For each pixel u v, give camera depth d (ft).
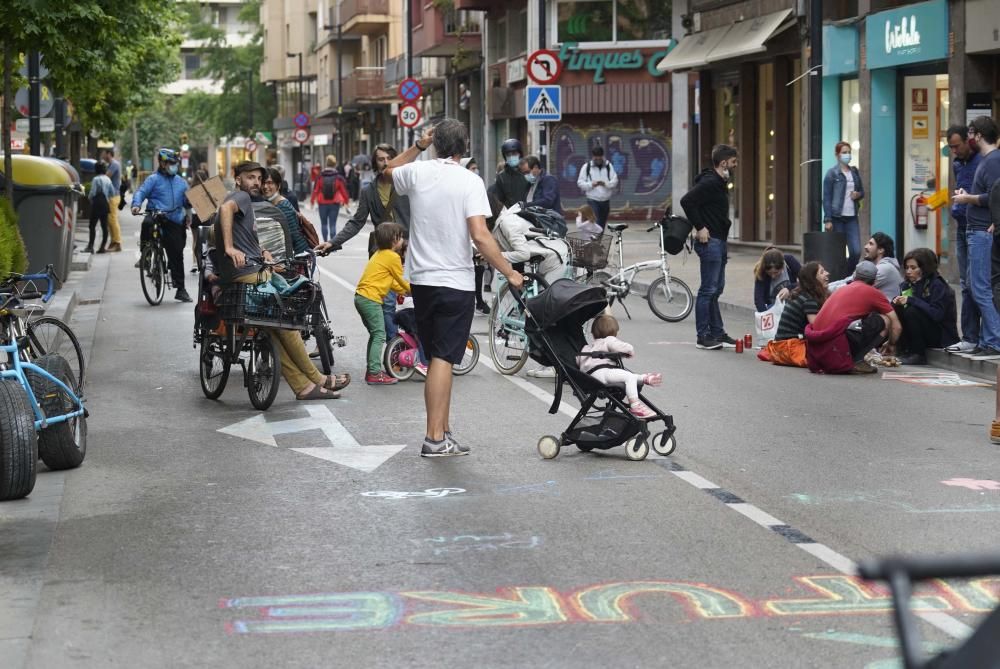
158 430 34.30
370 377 41.70
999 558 8.55
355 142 272.10
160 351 50.29
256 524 24.36
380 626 18.45
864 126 78.18
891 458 30.01
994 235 37.93
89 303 67.82
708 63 97.50
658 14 141.69
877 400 38.32
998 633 7.86
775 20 89.04
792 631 18.10
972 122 44.42
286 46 323.78
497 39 163.84
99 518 24.94
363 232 137.18
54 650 17.57
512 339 43.39
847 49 80.07
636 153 144.77
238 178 40.34
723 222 49.96
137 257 100.53
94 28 57.21
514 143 60.18
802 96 88.99
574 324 30.81
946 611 18.81
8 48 59.62
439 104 198.70
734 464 29.40
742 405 37.40
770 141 97.96
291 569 21.38
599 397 30.30
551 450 30.04
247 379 37.76
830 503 25.63
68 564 21.76
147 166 374.84
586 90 142.41
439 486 27.40
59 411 28.66
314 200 111.14
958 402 38.01
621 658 17.06
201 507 25.76
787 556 21.86
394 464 29.66
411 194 30.14
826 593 19.81
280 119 322.55
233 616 18.99
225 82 348.38
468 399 38.65
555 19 142.00
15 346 27.40
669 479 27.84
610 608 19.16
